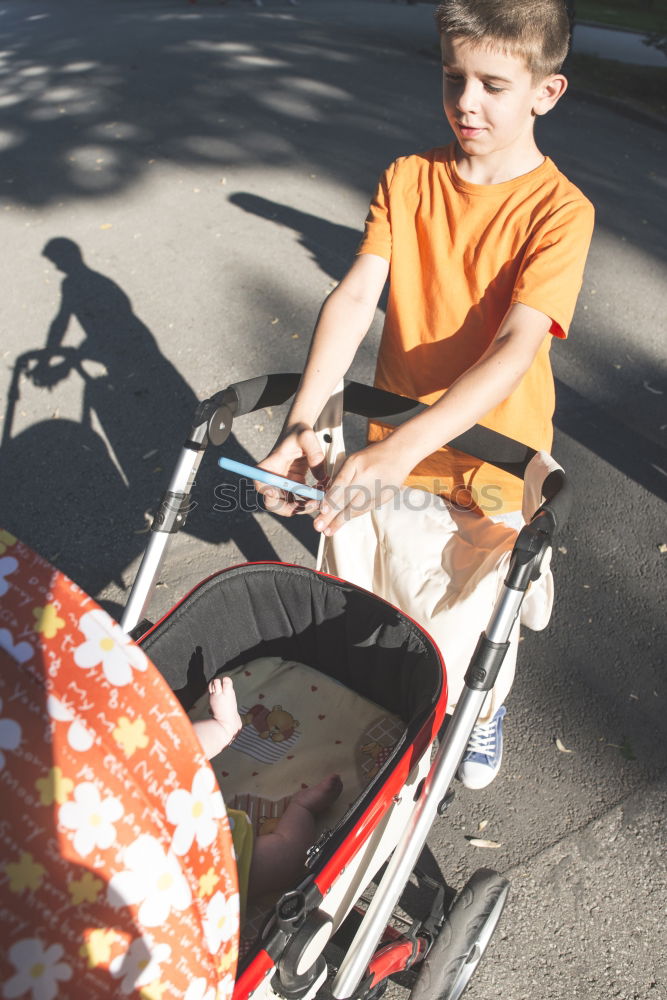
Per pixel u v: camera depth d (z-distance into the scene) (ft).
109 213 19.97
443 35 5.40
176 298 16.38
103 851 3.22
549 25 5.23
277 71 33.30
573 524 11.73
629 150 27.55
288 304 16.38
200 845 3.58
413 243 6.47
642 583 10.88
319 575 6.47
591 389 14.69
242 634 6.79
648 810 8.26
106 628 3.31
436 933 6.36
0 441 12.60
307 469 6.12
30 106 27.99
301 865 5.74
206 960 3.72
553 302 5.71
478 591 6.40
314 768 6.42
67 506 11.51
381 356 7.11
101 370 14.23
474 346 6.54
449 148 6.28
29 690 3.14
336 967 5.75
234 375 14.24
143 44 37.32
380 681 6.68
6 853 3.03
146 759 3.35
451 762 5.09
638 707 9.32
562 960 7.11
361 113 28.50
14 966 3.08
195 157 23.70
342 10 50.67
